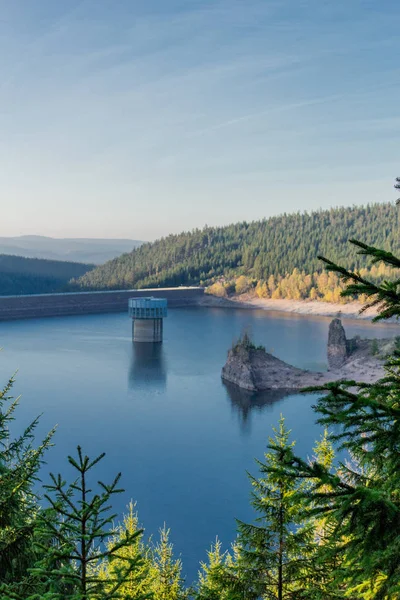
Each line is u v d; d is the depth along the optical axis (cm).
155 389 13438
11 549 1327
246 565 1700
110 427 10400
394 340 14950
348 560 873
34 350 18550
